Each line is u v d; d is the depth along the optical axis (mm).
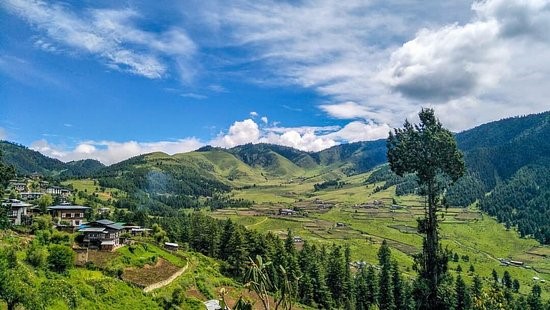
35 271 62219
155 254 106688
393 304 124188
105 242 98812
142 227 154500
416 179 52406
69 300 55969
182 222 196500
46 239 86312
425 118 51125
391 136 53281
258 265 18422
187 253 128125
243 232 141375
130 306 68438
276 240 142375
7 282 45594
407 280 148125
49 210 130625
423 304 48594
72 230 111312
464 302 79938
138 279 83938
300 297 118125
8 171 87812
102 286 69438
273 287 18500
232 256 129000
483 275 192750
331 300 122000
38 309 47656
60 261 68188
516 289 173875
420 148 50312
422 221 51031
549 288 183875
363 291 126750
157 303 75375
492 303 50219
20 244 75062
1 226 82750
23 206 112000
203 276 103125
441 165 49656
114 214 185375
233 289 101125
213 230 144625
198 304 81750
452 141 49125
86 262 80562
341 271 128125
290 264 120062
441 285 48531
